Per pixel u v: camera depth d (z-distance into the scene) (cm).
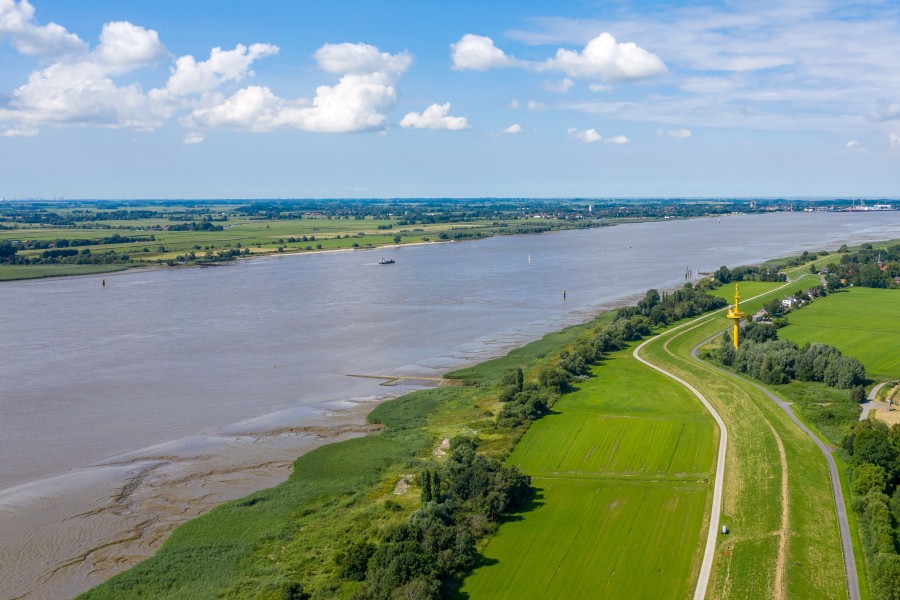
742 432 13062
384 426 14012
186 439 13325
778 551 8900
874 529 9069
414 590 7912
